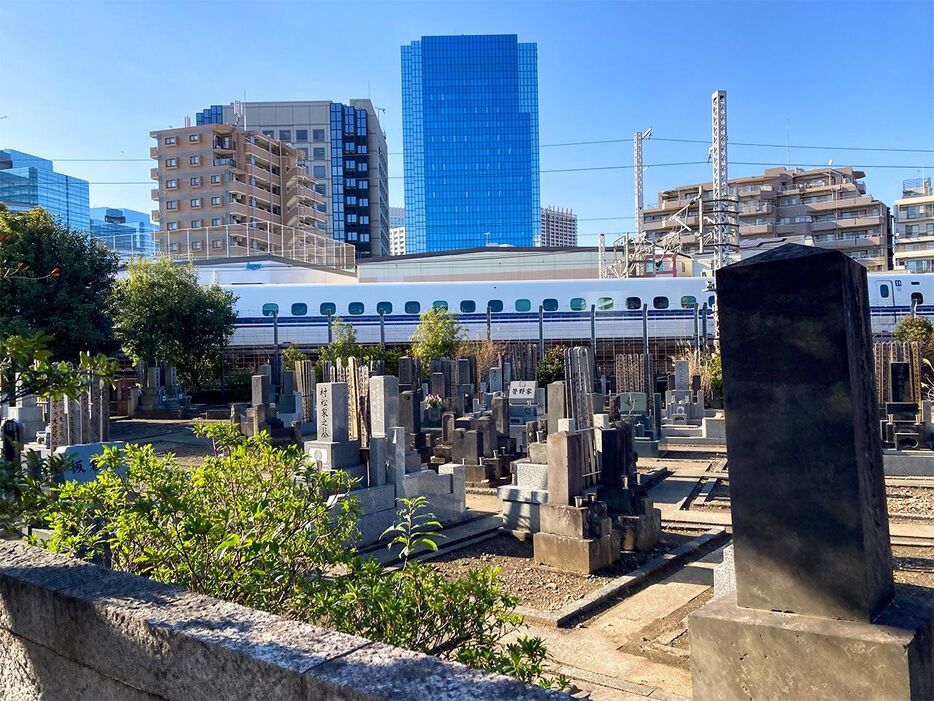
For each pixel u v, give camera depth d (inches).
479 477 535.8
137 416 1067.3
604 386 1026.7
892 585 121.9
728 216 1235.2
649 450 657.0
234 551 139.3
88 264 1055.6
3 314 925.8
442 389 927.7
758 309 120.9
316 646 85.8
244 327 1563.7
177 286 1230.9
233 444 184.2
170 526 145.6
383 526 378.0
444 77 7111.2
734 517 123.3
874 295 1542.8
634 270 1867.6
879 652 104.6
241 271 1861.5
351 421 430.9
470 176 7081.7
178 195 2763.3
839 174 3476.9
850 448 112.4
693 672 121.3
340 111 4249.5
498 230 7047.2
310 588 135.3
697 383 981.2
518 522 384.2
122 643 97.1
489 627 135.7
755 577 121.1
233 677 85.1
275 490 157.2
